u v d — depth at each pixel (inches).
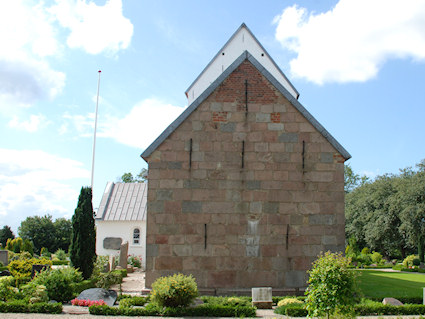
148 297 470.0
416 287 688.4
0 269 956.6
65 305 482.0
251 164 530.0
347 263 360.2
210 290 499.8
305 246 514.3
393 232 1679.4
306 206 522.6
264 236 514.9
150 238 512.4
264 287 494.9
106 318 404.2
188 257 509.4
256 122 538.9
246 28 1058.1
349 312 344.8
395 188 1705.2
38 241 2181.3
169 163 527.5
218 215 518.3
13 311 433.7
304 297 477.4
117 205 1226.0
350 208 1964.8
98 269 690.8
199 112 539.2
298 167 530.6
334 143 533.6
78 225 677.9
